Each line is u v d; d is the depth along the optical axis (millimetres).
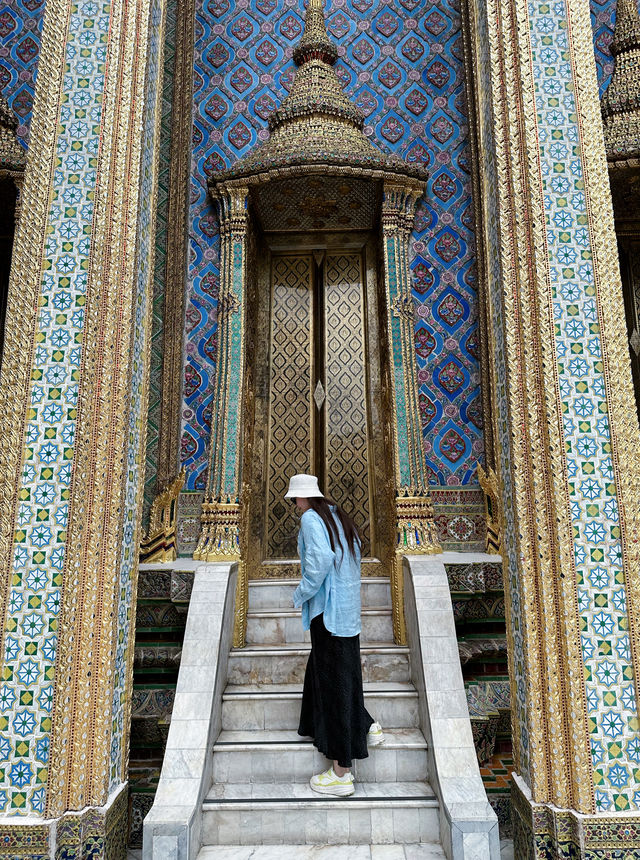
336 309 5648
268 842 3082
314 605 3352
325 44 5648
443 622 3738
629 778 2611
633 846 2529
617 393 2947
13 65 6129
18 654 2768
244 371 4867
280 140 5055
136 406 3379
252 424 5133
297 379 5496
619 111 4977
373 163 4891
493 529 5105
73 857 2611
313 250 5766
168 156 5578
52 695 2729
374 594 4676
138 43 3510
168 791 3029
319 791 3203
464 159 5871
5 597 2816
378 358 5457
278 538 5227
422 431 5395
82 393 3010
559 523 2830
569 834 2607
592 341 3016
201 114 6023
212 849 3037
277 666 4039
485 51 3578
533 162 3191
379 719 3713
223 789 3285
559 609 2789
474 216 5672
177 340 5336
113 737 2893
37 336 3084
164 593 4383
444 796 2992
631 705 2674
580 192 3168
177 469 5219
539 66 3316
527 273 3119
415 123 5977
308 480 3588
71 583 2822
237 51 6184
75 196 3242
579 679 2691
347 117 5258
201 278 5621
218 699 3627
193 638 3691
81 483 2920
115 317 3156
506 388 3150
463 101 6004
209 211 5746
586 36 3336
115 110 3350
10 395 3010
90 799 2730
